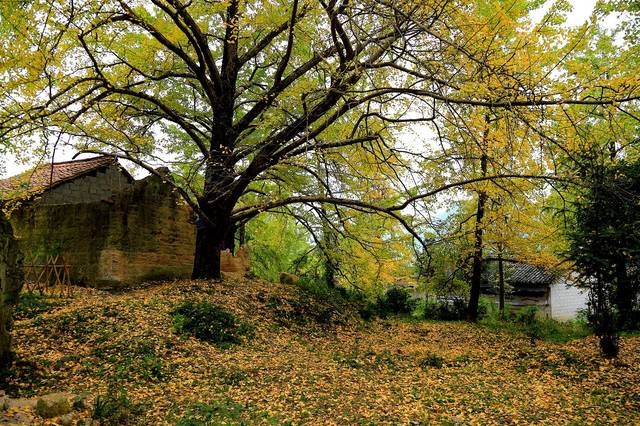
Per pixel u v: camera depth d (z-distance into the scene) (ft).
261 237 72.49
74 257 43.91
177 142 53.11
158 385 23.84
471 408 22.94
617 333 33.63
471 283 63.36
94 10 27.94
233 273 56.03
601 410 22.80
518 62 23.11
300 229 71.31
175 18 33.78
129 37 37.50
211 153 43.45
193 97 49.75
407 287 75.72
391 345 41.75
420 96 29.53
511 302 90.43
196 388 23.98
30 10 24.88
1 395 19.20
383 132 37.32
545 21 22.70
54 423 16.74
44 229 46.39
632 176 29.96
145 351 27.68
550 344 41.88
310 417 21.22
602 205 30.91
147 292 41.39
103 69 34.71
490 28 25.16
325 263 60.44
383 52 30.04
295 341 37.45
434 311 66.69
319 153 33.50
